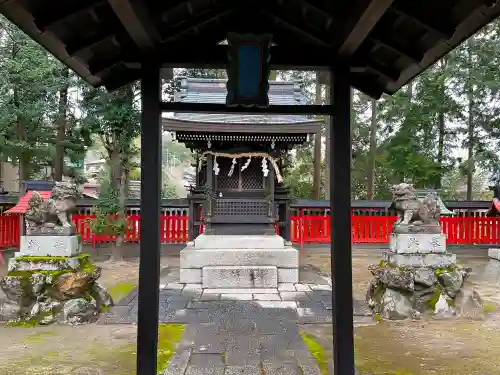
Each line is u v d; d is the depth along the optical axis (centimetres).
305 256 1567
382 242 1670
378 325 698
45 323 686
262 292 925
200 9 341
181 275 1010
